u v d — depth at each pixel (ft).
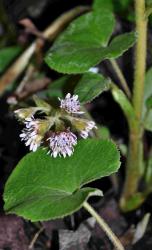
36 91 2.18
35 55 2.22
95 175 1.42
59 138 1.48
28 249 1.79
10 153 2.09
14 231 1.81
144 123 1.76
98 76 1.62
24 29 2.40
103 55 1.54
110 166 1.43
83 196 1.34
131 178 1.84
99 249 1.77
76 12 2.17
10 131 2.14
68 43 1.68
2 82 2.19
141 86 1.68
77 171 1.45
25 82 2.19
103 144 1.48
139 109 1.71
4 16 2.43
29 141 1.51
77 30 1.72
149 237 1.81
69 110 1.53
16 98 2.11
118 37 1.62
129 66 2.16
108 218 1.90
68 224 1.82
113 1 2.09
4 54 2.27
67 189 1.43
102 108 2.20
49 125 1.51
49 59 1.61
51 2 2.47
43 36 2.19
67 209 1.32
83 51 1.61
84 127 1.52
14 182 1.47
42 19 2.47
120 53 1.53
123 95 1.68
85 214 1.84
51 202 1.37
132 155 1.79
